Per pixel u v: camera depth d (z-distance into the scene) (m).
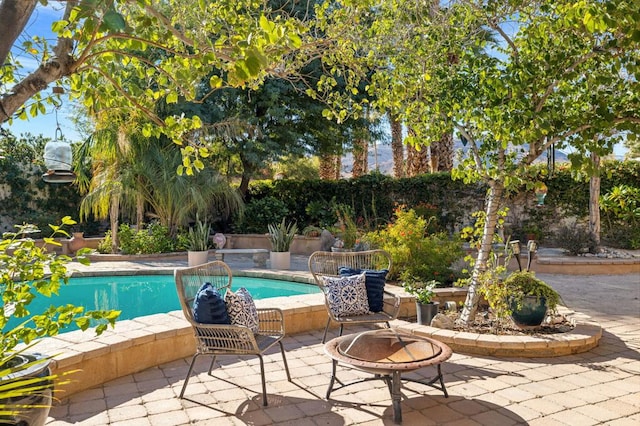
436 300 5.77
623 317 5.70
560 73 3.99
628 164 11.51
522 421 2.98
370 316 4.38
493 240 5.16
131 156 10.53
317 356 4.29
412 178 13.21
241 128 12.41
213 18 3.41
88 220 13.06
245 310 3.60
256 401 3.30
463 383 3.62
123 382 3.66
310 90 4.54
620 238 11.50
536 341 4.18
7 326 5.69
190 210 11.48
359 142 15.67
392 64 4.95
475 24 4.59
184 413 3.11
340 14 4.27
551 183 12.13
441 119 4.91
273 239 9.51
